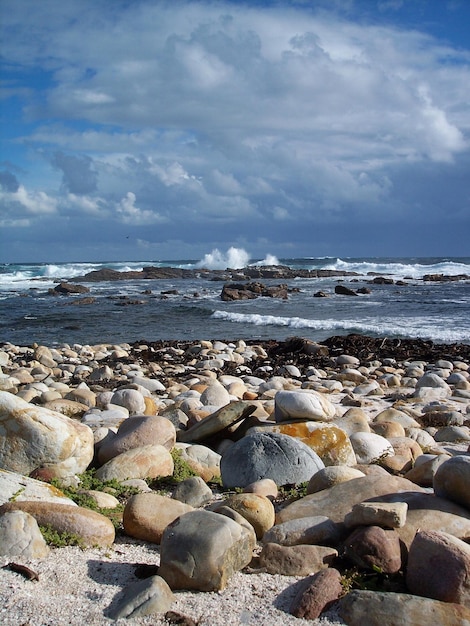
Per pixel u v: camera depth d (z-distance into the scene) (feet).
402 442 22.35
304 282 191.72
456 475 14.70
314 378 46.62
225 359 58.44
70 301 134.62
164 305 122.93
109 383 44.57
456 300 118.62
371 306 110.42
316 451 20.22
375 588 12.08
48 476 17.98
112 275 221.87
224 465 19.11
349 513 14.05
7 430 18.35
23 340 80.59
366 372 50.44
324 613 11.40
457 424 29.25
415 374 49.06
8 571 12.35
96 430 22.88
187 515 13.23
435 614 10.93
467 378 46.42
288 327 86.12
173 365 56.39
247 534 13.14
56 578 12.36
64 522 14.08
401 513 13.20
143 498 15.17
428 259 385.29
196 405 28.43
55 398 32.32
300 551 13.14
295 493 17.52
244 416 23.67
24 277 239.71
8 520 13.43
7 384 37.35
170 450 20.80
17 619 10.98
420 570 11.97
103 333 85.92
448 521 13.76
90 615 11.19
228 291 134.21
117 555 13.73
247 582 12.53
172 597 11.78
